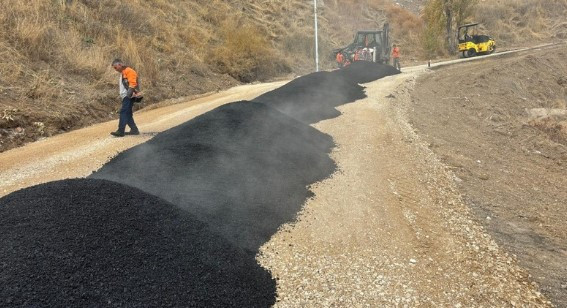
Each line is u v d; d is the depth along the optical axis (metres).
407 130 10.59
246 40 22.45
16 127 9.15
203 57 19.83
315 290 4.21
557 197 8.18
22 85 10.38
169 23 20.52
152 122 11.14
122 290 3.34
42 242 3.51
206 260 3.96
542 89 22.05
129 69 9.34
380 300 4.14
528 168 9.95
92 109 11.45
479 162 9.49
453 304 4.18
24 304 2.96
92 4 16.72
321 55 28.20
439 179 7.82
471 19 38.09
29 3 13.48
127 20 17.52
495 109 15.59
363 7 36.47
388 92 14.75
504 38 38.50
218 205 5.19
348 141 9.27
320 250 4.96
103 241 3.73
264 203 5.53
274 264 4.55
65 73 12.09
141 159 6.45
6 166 7.44
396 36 35.00
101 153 8.07
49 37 12.67
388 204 6.39
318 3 32.94
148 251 3.80
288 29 28.53
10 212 3.94
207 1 25.56
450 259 5.08
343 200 6.32
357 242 5.23
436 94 16.34
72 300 3.11
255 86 18.50
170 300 3.41
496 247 5.54
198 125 7.66
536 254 5.52
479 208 6.87
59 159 7.79
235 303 3.67
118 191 4.48
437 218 6.21
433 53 33.12
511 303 4.30
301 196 6.16
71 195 4.26
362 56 23.25
